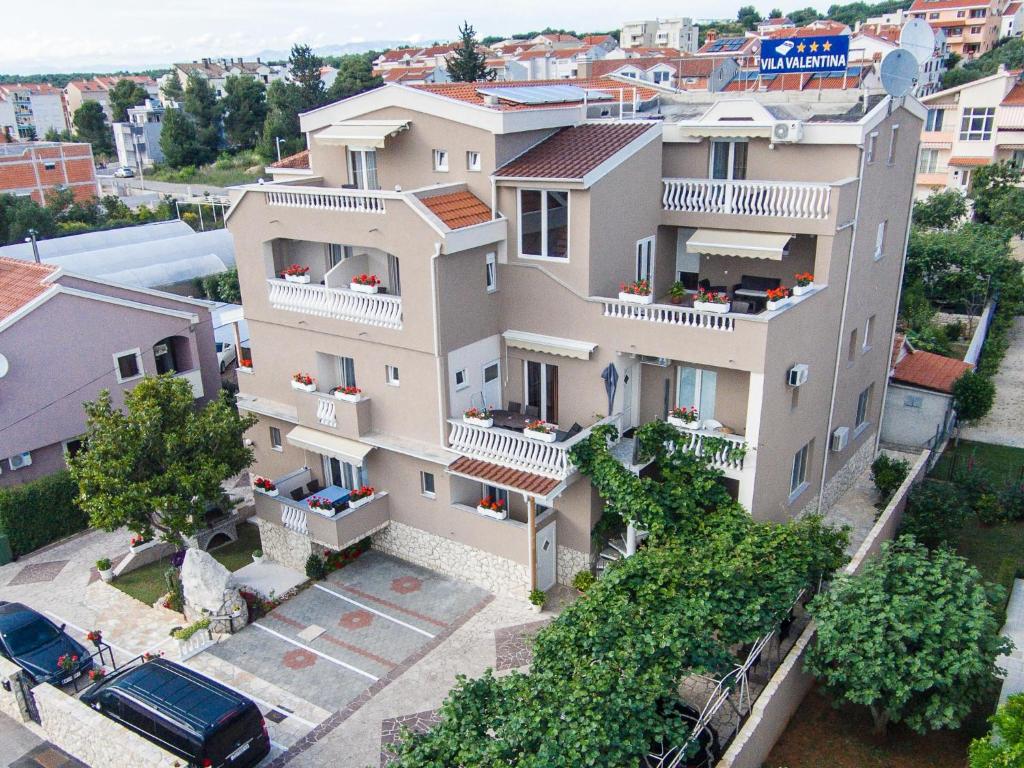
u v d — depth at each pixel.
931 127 73.50
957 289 47.22
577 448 22.78
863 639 17.30
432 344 23.53
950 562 18.97
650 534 22.34
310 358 27.17
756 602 18.17
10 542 28.50
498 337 25.56
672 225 26.16
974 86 69.62
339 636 23.56
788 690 18.30
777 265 26.31
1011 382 40.88
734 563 19.14
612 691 15.27
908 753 17.78
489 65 132.38
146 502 22.97
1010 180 63.28
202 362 36.03
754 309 24.64
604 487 22.81
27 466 30.61
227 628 23.80
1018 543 27.03
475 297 24.30
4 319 29.06
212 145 132.62
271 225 26.39
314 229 25.23
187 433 24.09
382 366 25.20
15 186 94.38
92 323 31.41
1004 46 128.00
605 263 23.91
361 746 19.47
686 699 19.00
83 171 99.75
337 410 26.06
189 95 130.88
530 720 14.49
